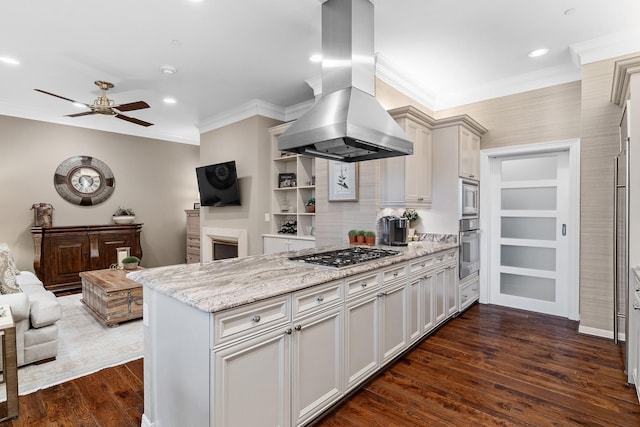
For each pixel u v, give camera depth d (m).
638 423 1.93
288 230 4.90
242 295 1.57
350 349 2.18
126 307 3.57
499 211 4.23
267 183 4.93
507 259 4.19
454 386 2.34
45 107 4.89
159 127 6.07
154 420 1.86
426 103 4.39
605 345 2.98
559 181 3.83
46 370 2.60
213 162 5.53
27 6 2.48
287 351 1.74
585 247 3.24
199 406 1.50
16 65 3.51
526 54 3.36
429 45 3.17
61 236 5.07
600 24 2.82
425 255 3.03
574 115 3.60
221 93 4.41
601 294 3.17
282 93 4.43
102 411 2.09
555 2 2.51
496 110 4.10
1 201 4.89
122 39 3.01
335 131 2.16
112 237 5.57
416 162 3.49
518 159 4.10
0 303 2.52
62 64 3.49
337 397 2.06
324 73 2.61
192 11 2.60
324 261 2.38
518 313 3.90
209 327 1.43
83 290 4.23
